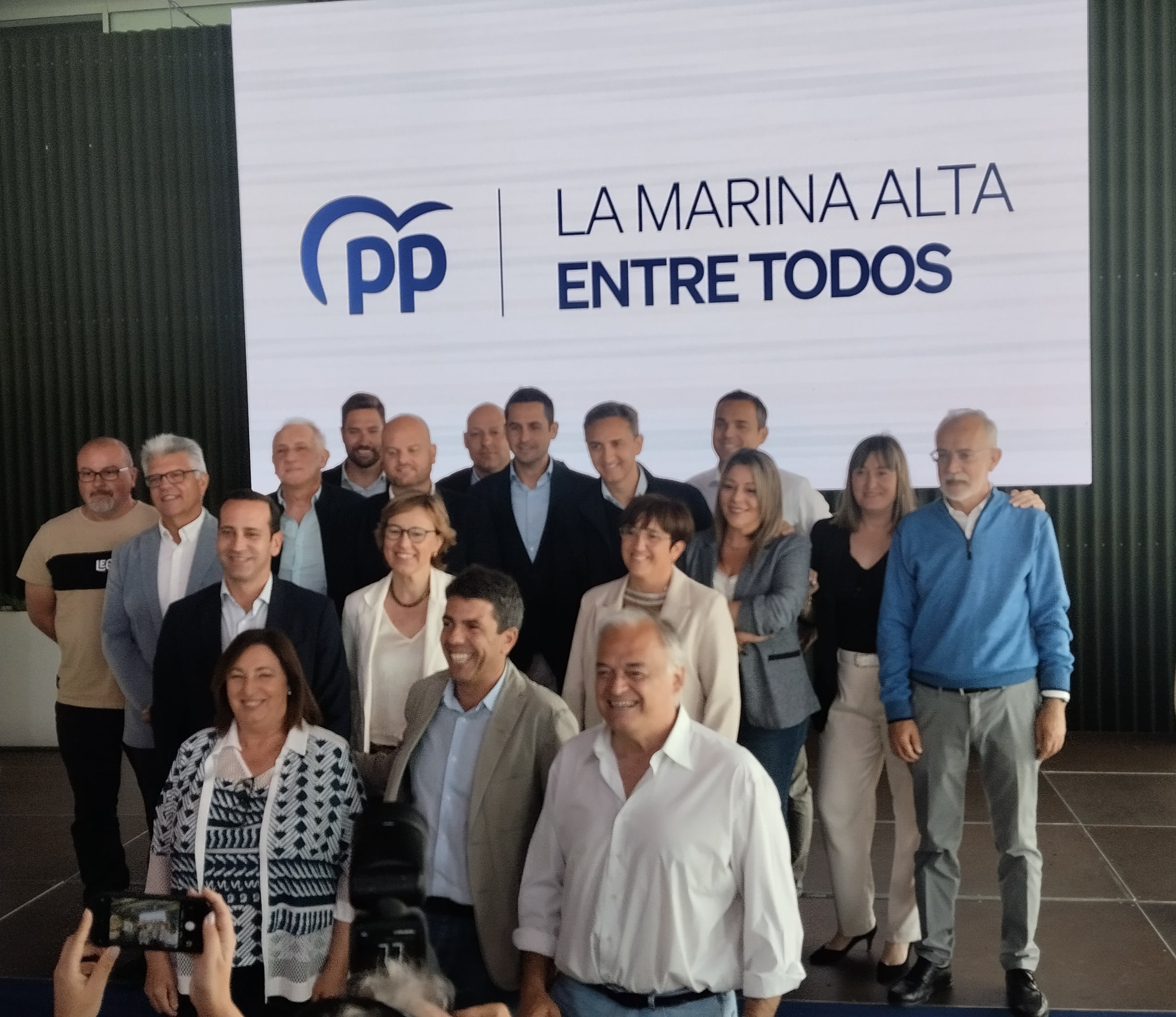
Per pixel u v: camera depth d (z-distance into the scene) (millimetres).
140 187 6855
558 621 4699
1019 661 3166
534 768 2586
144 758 3680
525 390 4699
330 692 3242
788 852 2301
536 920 2418
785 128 5441
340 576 4406
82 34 6906
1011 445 5441
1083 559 6336
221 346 6859
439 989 1412
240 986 2465
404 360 5754
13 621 6262
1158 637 6301
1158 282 6160
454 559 4309
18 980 3477
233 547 3158
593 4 5504
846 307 5473
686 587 3234
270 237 5793
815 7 5379
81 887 4254
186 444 3598
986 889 4109
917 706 3250
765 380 5539
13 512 7078
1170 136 6066
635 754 2354
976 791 5312
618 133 5539
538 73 5566
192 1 7746
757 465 3455
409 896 1653
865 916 3549
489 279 5672
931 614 3215
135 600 3598
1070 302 5363
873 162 5406
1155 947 3604
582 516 4691
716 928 2301
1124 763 5738
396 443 4531
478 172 5645
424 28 5621
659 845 2268
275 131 5750
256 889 2479
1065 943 3643
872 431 5500
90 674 3854
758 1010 2209
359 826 1705
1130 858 4398
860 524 3619
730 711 3154
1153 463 6227
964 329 5426
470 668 2539
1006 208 5352
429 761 2646
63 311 6980
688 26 5457
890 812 5098
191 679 3256
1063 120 5297
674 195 5527
